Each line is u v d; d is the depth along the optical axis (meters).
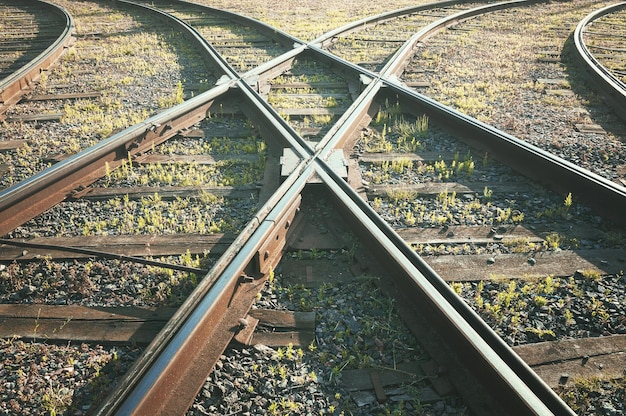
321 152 5.00
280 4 15.80
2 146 5.73
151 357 2.57
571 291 3.50
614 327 3.19
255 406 2.68
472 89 7.72
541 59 9.34
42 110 6.96
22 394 2.75
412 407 2.69
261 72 7.92
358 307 3.37
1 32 11.84
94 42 10.80
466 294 3.48
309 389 2.78
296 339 3.11
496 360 2.55
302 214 4.24
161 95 7.53
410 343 3.07
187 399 2.61
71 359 2.95
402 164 5.27
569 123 6.53
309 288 3.56
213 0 16.50
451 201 4.60
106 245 3.99
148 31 11.82
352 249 3.83
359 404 2.71
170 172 5.13
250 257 3.34
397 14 13.38
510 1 15.34
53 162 5.38
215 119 6.55
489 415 2.53
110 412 2.28
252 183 4.91
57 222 4.32
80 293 3.50
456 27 12.05
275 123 5.69
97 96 7.44
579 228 4.20
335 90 7.95
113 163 5.13
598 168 5.31
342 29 11.02
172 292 3.51
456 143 5.86
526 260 3.82
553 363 2.92
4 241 3.85
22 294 3.49
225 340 2.97
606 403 2.68
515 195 4.74
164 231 4.19
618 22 12.75
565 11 14.38
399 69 8.50
